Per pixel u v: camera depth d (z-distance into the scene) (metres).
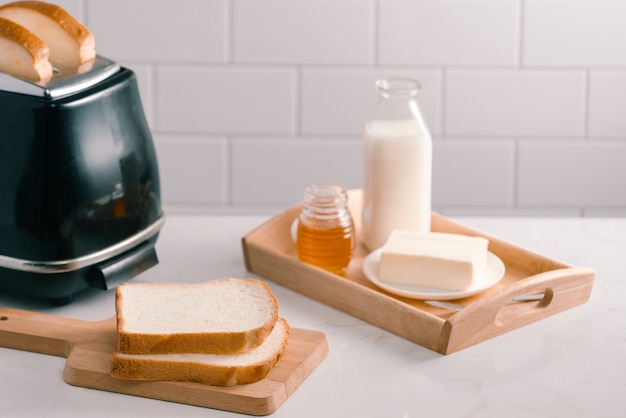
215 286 1.17
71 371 1.03
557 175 2.09
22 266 1.14
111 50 2.03
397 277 1.22
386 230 1.38
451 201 2.11
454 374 1.06
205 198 2.12
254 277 1.31
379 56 2.03
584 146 2.07
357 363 1.08
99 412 0.98
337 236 1.26
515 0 2.00
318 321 1.18
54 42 1.23
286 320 1.18
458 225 1.41
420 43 2.02
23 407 0.99
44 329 1.11
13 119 1.11
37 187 1.12
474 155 2.08
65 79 1.15
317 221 1.26
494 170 2.09
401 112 1.38
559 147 2.08
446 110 2.06
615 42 2.02
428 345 1.11
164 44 2.03
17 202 1.13
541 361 1.08
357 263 1.35
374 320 1.17
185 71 2.04
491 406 0.99
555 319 1.19
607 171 2.09
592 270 1.23
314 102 2.06
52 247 1.14
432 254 1.21
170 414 0.98
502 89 2.04
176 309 1.10
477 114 2.06
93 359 1.05
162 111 2.07
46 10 1.23
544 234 1.48
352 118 2.07
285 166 2.10
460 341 1.10
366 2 2.00
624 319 1.19
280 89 2.05
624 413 0.98
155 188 1.27
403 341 1.13
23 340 1.11
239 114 2.07
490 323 1.13
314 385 1.03
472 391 1.02
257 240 1.35
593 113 2.06
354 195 1.53
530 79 2.04
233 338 1.02
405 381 1.04
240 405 0.98
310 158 2.09
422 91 2.05
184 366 1.00
